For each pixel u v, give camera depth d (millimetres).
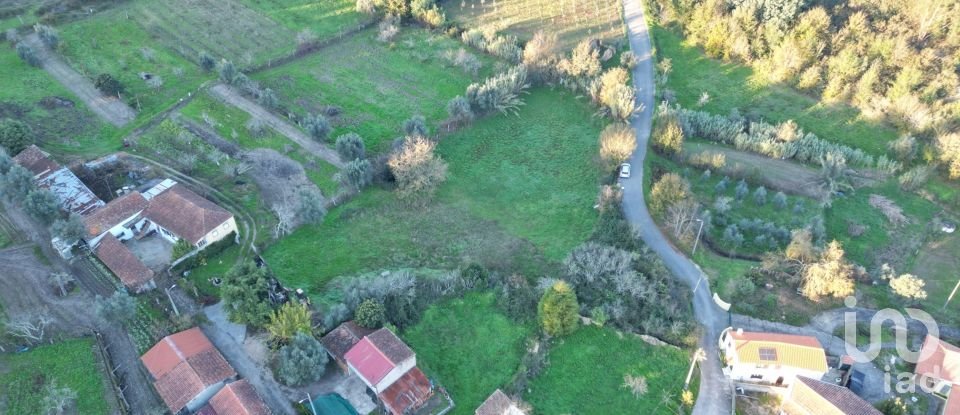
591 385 73688
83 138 104000
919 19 125250
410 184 96250
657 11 142750
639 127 114812
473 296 82250
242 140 106312
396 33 137000
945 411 70125
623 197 100875
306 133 108688
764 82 126062
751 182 105312
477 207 99625
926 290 87938
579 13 143500
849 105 119750
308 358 68562
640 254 89375
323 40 133625
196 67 122875
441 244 92188
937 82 114000
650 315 80188
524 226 96625
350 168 96250
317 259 87500
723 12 132500
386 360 69000
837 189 103812
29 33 127500
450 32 136125
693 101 123125
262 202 94938
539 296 81500
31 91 112375
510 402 68438
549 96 123188
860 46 121812
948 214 101125
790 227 96625
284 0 145875
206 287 81000
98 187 95375
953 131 109562
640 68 128875
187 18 137875
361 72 126562
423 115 116188
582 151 111000
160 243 87250
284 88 120500
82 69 119000
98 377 69125
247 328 75875
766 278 87312
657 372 75438
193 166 98750
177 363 68188
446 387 72000
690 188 101250
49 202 84312
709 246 94062
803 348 73500
